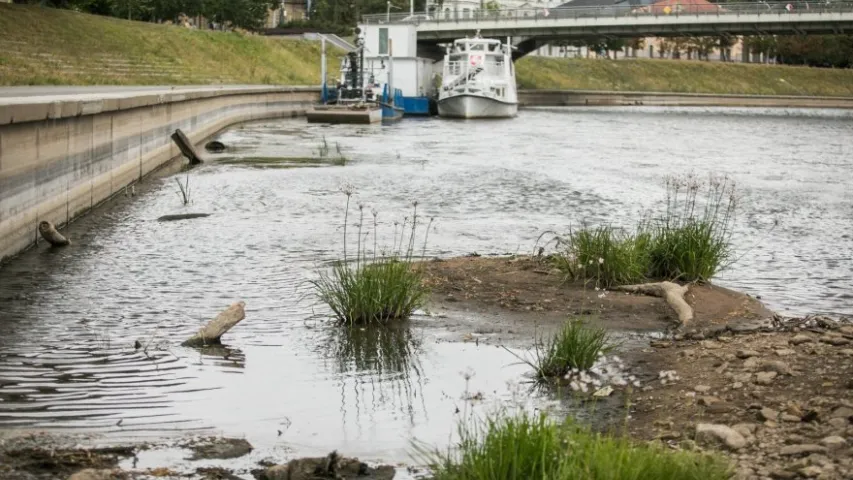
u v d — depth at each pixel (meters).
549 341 12.13
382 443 9.05
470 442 7.50
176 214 24.52
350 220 23.84
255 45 103.56
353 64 77.00
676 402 9.78
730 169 40.91
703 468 7.16
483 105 83.50
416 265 16.94
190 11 111.31
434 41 111.88
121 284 16.31
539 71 141.50
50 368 11.45
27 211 19.50
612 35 105.94
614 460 6.75
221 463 8.50
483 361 11.75
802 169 41.59
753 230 23.73
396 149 47.19
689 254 15.99
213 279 16.73
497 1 157.38
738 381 10.11
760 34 102.75
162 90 50.28
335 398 10.38
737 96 149.62
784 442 8.41
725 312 14.20
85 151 24.56
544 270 16.59
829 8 95.94
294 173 34.72
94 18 84.50
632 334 12.99
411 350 12.23
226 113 61.31
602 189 31.72
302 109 84.00
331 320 13.76
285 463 8.45
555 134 64.06
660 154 48.66
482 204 27.48
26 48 68.62
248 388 10.73
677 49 179.88
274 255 19.05
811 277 17.91
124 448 8.75
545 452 7.02
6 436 9.05
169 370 11.39
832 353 10.88
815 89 162.25
